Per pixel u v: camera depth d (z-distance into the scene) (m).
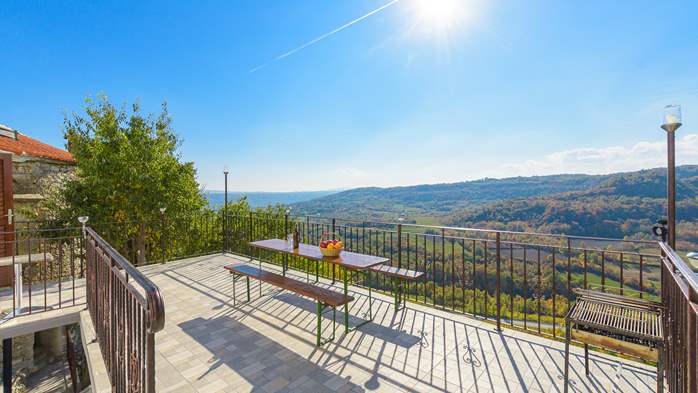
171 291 4.97
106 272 2.67
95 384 2.54
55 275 7.84
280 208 18.02
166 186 10.40
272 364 2.88
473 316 3.93
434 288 4.26
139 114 10.69
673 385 1.90
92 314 3.59
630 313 2.33
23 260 4.18
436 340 3.34
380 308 4.27
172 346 3.21
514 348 3.16
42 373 6.96
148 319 1.25
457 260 4.63
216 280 5.58
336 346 3.21
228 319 3.88
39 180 8.15
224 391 2.47
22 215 7.45
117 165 9.38
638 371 2.71
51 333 7.41
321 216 5.79
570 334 2.33
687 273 1.27
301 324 3.74
